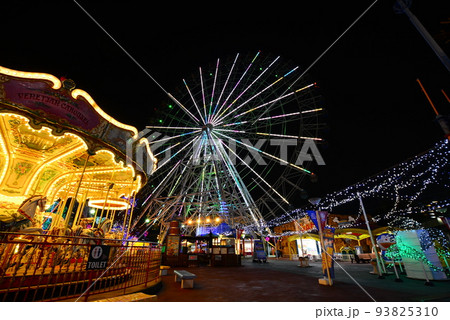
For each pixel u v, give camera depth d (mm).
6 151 8523
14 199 9039
